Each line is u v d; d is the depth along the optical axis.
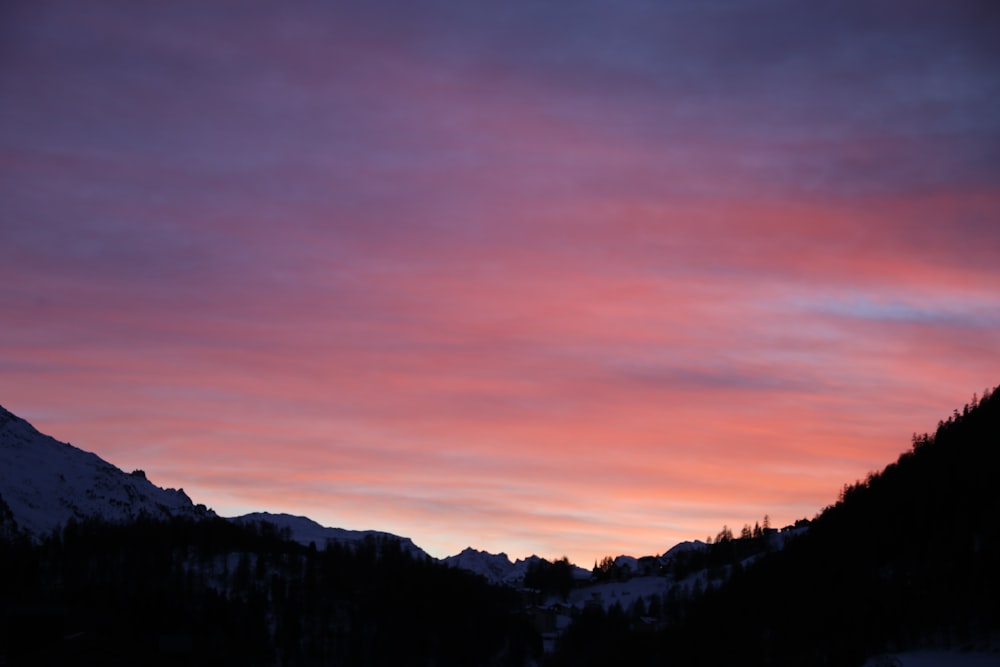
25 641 195.12
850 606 181.38
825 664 170.88
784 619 198.12
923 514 199.62
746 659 193.00
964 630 156.88
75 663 187.88
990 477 197.50
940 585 171.62
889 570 189.38
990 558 169.75
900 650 161.12
